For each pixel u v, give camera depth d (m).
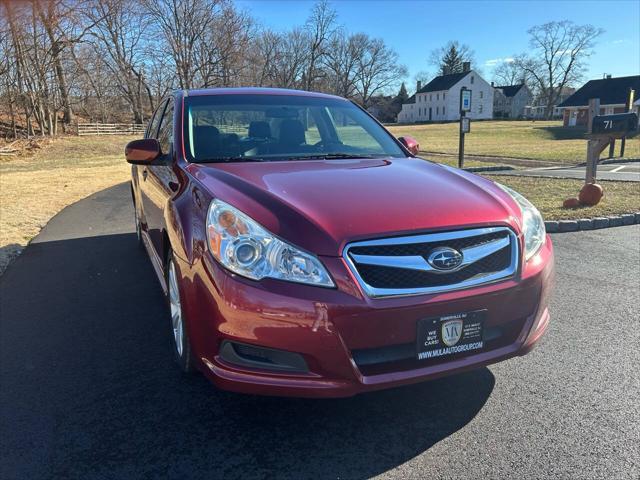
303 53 78.69
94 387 3.07
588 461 2.37
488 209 2.64
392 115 114.31
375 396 2.96
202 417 2.75
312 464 2.38
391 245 2.33
